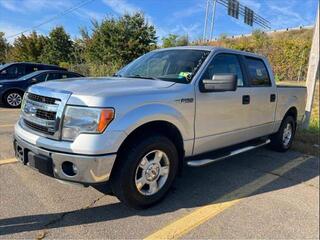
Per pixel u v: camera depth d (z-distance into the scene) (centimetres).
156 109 356
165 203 389
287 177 503
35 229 318
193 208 382
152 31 3198
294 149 667
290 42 3005
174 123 378
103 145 316
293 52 2861
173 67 439
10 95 1125
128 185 344
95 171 318
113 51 3058
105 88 349
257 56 548
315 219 372
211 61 441
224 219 361
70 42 3988
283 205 404
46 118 340
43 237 306
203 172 504
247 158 593
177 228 336
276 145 630
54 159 326
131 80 401
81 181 322
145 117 345
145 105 350
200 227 341
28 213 346
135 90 354
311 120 999
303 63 2805
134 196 352
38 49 4109
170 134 394
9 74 1296
